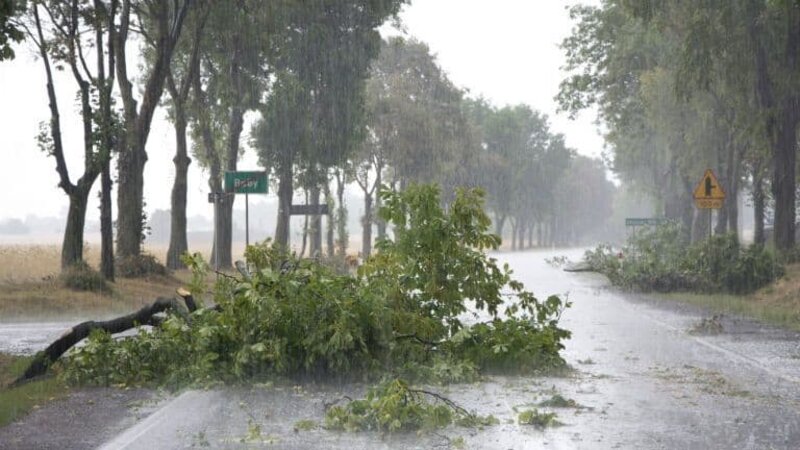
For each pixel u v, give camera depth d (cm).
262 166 5184
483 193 1377
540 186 13450
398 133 7106
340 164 5466
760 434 845
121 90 3525
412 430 869
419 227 1339
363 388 1134
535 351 1266
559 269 5591
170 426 892
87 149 3064
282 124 4975
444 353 1274
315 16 5097
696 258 3164
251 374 1171
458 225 1368
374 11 5291
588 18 5981
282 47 4766
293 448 793
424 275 1338
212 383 1136
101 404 1020
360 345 1197
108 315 2339
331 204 5850
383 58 7325
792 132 3541
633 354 1460
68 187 3072
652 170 7494
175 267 4284
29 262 4125
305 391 1112
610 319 2105
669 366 1320
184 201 4303
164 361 1203
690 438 828
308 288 1189
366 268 1351
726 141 4925
